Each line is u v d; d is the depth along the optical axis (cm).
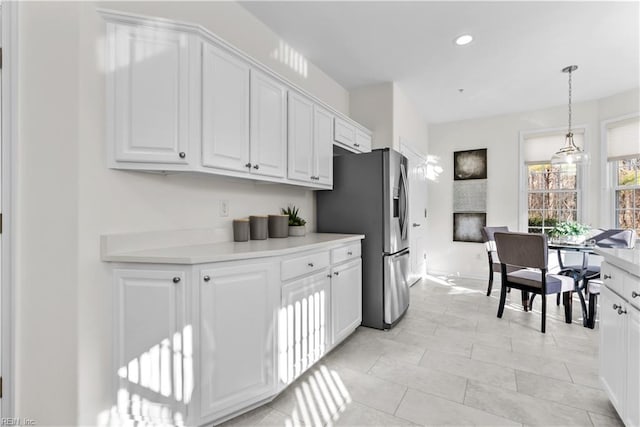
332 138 284
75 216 135
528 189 455
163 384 141
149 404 143
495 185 471
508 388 185
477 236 483
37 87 139
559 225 369
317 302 208
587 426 152
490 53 294
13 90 139
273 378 169
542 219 445
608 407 166
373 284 280
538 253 272
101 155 143
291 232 258
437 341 253
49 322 138
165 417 142
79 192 135
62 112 137
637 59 303
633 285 133
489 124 477
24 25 141
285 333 178
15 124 139
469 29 255
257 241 216
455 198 500
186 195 185
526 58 302
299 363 189
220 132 166
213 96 162
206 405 144
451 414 161
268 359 167
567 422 155
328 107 271
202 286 141
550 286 275
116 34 145
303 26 253
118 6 154
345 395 179
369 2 223
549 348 239
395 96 363
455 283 452
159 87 149
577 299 375
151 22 146
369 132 358
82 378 136
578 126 419
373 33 262
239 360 155
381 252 277
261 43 247
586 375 199
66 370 137
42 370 140
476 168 485
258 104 193
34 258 140
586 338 257
